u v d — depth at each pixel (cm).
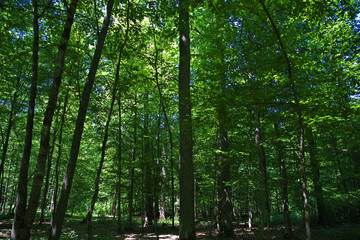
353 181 1145
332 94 735
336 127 845
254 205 2359
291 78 516
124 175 1672
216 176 1302
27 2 800
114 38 980
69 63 1060
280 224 1762
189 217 793
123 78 1004
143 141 1399
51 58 1121
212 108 740
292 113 656
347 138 852
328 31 938
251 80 685
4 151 1321
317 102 650
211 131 1293
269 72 647
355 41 759
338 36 867
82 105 689
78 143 673
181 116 877
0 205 2691
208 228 1567
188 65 945
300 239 1089
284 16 704
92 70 713
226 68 741
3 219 1789
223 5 597
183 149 851
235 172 1311
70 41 1048
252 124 724
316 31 870
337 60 796
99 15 974
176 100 1345
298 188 1069
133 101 1568
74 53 856
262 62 685
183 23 859
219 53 805
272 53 687
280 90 608
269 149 1116
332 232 1122
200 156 1278
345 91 736
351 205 995
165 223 1733
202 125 772
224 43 842
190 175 830
